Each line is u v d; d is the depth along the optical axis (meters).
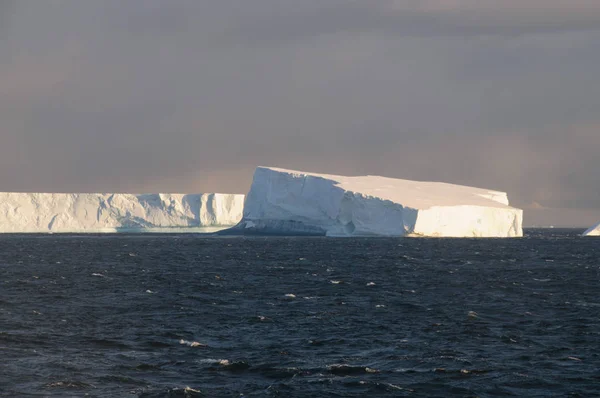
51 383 68.44
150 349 84.50
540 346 88.19
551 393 68.19
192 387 68.94
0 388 66.81
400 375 73.94
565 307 122.06
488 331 97.88
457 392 68.31
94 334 92.62
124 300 127.31
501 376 73.62
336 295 138.50
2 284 154.62
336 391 68.25
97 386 68.25
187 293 139.00
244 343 88.88
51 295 134.25
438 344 89.25
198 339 90.94
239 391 68.06
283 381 71.25
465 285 159.38
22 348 83.25
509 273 192.50
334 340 91.19
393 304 124.88
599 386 70.19
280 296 135.75
